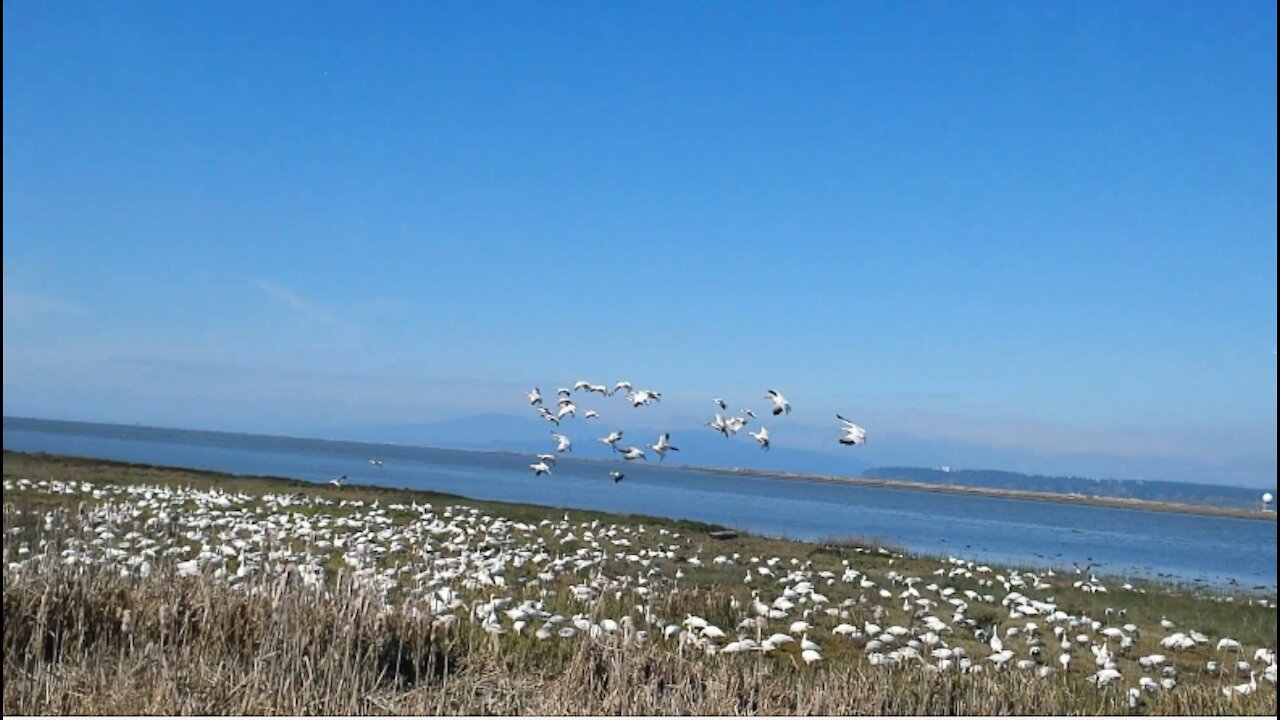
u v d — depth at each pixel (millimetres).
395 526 33969
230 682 11359
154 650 11766
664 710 11922
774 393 16125
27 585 12812
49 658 12047
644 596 21297
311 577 15594
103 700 10766
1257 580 52125
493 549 28375
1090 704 15125
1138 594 32031
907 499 157250
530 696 12281
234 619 13102
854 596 25656
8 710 10438
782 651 17438
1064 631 21266
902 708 13289
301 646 12258
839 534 63562
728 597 22438
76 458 66875
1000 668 16594
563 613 18984
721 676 13203
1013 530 86125
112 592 13211
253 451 172250
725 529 47969
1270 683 17344
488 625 14602
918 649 17141
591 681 12656
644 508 79062
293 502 41469
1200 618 27578
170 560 17312
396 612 14156
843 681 13797
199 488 50000
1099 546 71188
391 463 156625
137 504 33594
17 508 27266
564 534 36906
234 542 24109
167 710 10617
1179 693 15805
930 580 31812
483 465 185375
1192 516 161125
